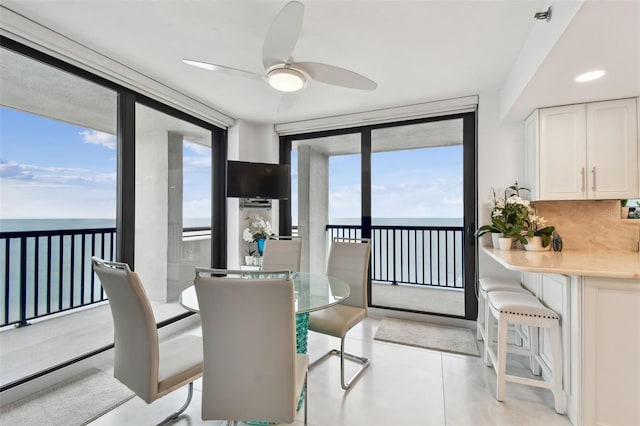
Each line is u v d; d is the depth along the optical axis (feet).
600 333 5.23
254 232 12.78
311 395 6.40
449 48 6.91
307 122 12.34
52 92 8.38
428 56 7.27
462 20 5.88
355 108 10.97
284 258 9.25
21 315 9.68
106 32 6.37
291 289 3.79
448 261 13.14
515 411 5.85
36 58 6.41
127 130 8.25
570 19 4.36
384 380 7.00
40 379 6.44
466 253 10.34
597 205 8.41
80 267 11.23
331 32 6.28
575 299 5.46
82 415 5.68
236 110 11.28
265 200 12.69
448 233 13.09
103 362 7.59
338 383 6.88
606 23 4.39
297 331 6.20
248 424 5.49
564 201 8.68
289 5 4.24
